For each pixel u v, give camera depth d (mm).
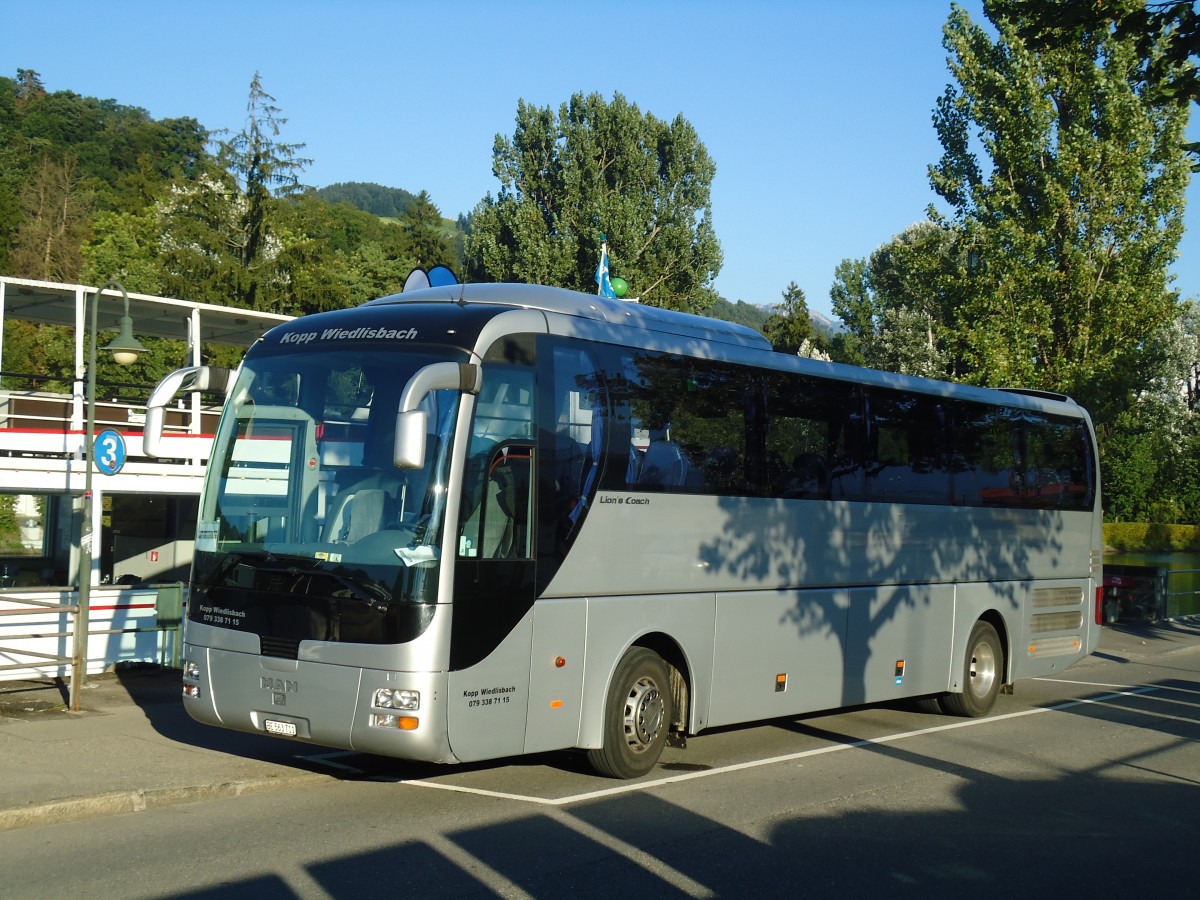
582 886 6754
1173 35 11555
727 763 10664
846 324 91625
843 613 11883
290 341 9148
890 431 12633
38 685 13547
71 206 69312
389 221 114625
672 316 10562
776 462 11109
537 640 8656
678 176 52094
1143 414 56469
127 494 17453
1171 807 9383
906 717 13930
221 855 7227
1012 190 29016
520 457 8664
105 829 7848
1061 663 15414
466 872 6953
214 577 8727
